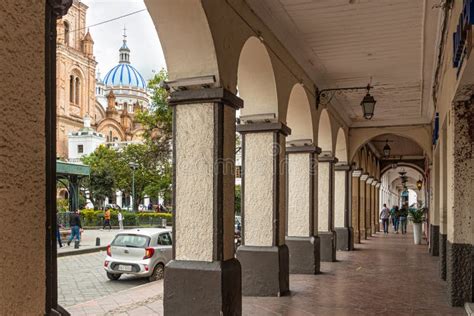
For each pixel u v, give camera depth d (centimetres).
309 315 640
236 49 602
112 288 1065
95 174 4281
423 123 1641
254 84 775
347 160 1592
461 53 509
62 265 1444
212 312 533
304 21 741
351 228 1578
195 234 555
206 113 556
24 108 143
